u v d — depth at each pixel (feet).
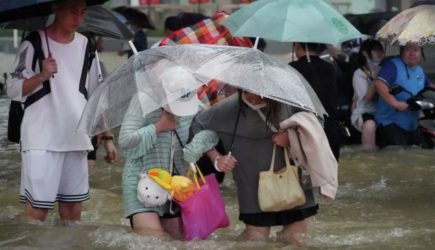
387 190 63.16
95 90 42.55
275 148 41.96
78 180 47.44
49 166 45.57
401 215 54.80
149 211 41.88
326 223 51.90
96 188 63.52
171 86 39.81
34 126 45.44
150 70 41.52
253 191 42.22
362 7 116.26
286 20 53.52
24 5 44.21
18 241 44.04
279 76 40.34
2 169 71.72
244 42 63.77
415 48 76.64
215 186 42.65
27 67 45.24
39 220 47.09
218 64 40.60
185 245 41.24
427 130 80.33
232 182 65.26
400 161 73.97
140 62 42.09
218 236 44.96
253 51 41.78
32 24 51.72
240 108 41.91
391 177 67.87
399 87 77.30
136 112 41.60
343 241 45.62
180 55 41.70
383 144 79.87
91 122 42.01
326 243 44.91
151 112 40.60
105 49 134.31
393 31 60.64
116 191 63.00
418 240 46.16
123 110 41.65
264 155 41.98
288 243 42.83
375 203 58.75
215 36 63.41
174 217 43.19
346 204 58.23
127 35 72.90
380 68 80.02
